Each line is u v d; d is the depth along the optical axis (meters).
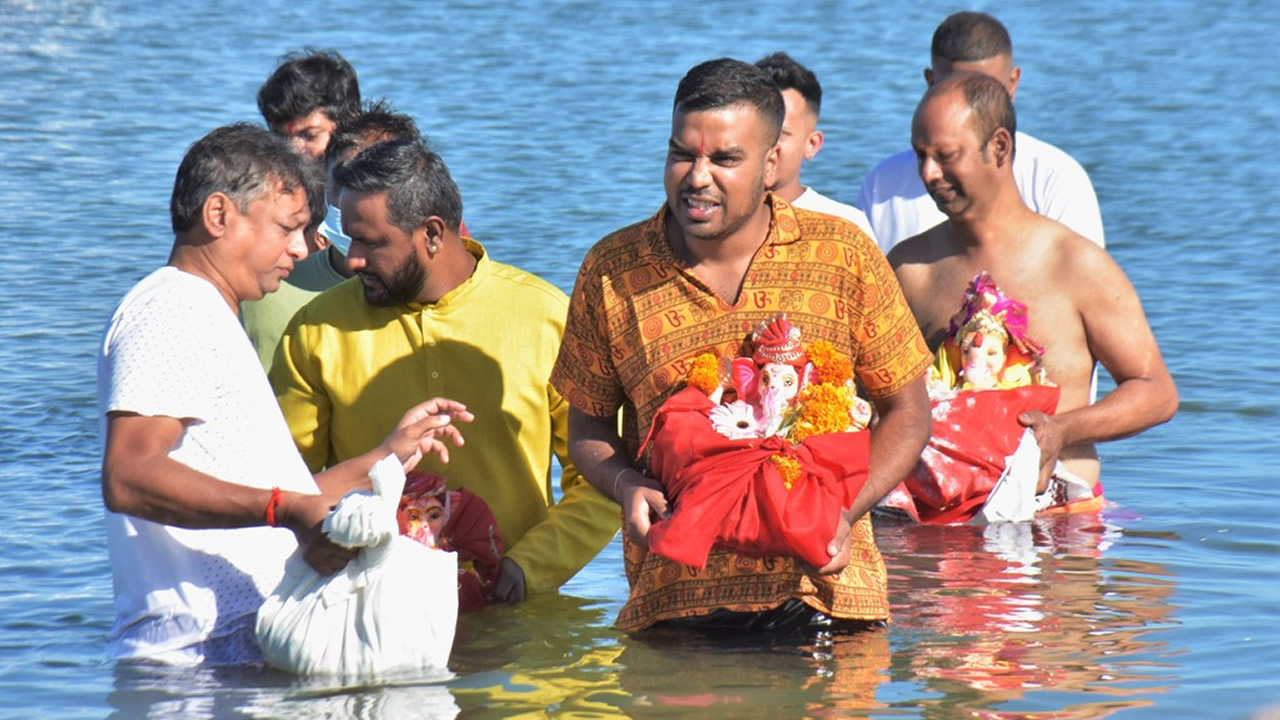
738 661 17.09
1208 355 32.88
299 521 15.75
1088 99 70.19
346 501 15.75
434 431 17.12
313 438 19.44
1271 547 21.80
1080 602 19.36
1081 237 24.58
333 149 20.56
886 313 17.34
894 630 18.19
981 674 16.78
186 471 15.54
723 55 77.31
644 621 17.89
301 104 23.34
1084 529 22.88
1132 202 49.62
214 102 62.53
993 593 19.72
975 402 23.48
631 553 18.05
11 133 55.53
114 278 37.78
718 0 98.56
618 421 18.28
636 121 59.56
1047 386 23.81
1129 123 64.25
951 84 24.27
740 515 16.22
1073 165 26.84
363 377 19.20
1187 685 16.47
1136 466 26.20
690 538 16.08
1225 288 38.81
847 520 16.72
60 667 17.02
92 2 91.94
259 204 16.59
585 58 75.31
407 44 78.50
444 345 19.20
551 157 52.62
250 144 16.72
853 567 17.75
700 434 16.45
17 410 28.27
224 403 16.14
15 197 46.06
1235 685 16.47
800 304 17.17
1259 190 51.28
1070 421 23.70
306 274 21.77
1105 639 17.95
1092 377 24.86
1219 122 64.56
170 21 85.19
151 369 15.71
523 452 19.47
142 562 16.86
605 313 17.45
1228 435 27.86
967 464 23.30
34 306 35.09
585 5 94.81
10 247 40.38
